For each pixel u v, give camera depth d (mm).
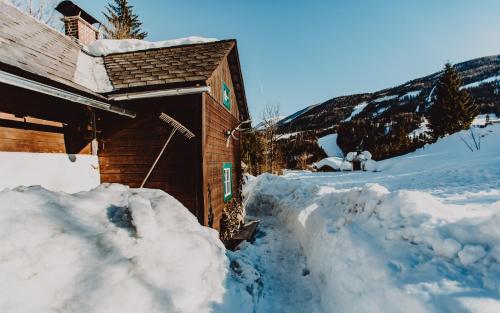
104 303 2363
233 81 10758
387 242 3418
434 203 3684
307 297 4176
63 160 5656
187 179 6461
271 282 4738
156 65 7160
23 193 3090
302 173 32156
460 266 2648
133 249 3047
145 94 6246
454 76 31469
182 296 2785
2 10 6441
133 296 2529
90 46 8898
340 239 4090
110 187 4477
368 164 31109
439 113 31938
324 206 6344
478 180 11125
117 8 27562
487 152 18234
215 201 7430
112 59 7844
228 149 9672
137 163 6672
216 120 7852
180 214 4016
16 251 2406
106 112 6801
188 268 3133
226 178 9109
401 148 35125
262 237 7500
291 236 7219
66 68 6312
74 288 2400
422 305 2314
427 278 2590
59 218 3008
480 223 2938
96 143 6320
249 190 14047
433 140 32344
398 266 2920
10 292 2137
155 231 3359
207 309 2934
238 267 4293
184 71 6672
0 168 4383
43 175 5152
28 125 5020
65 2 8898
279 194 11078
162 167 6574
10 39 5375
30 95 5066
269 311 3848
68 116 5926
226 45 7875
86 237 2963
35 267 2395
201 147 6395
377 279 2938
